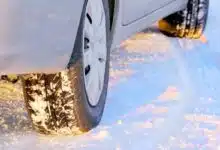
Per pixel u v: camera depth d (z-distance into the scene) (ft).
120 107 12.34
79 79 9.91
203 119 11.93
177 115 12.07
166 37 18.51
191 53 16.83
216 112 12.33
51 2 8.32
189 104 12.71
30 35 8.29
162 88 13.71
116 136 10.96
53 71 9.23
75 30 9.15
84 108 10.23
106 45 11.52
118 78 14.23
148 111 12.23
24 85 9.92
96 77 10.94
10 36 8.08
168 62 15.80
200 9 18.01
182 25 18.13
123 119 11.74
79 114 10.19
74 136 10.85
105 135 10.96
